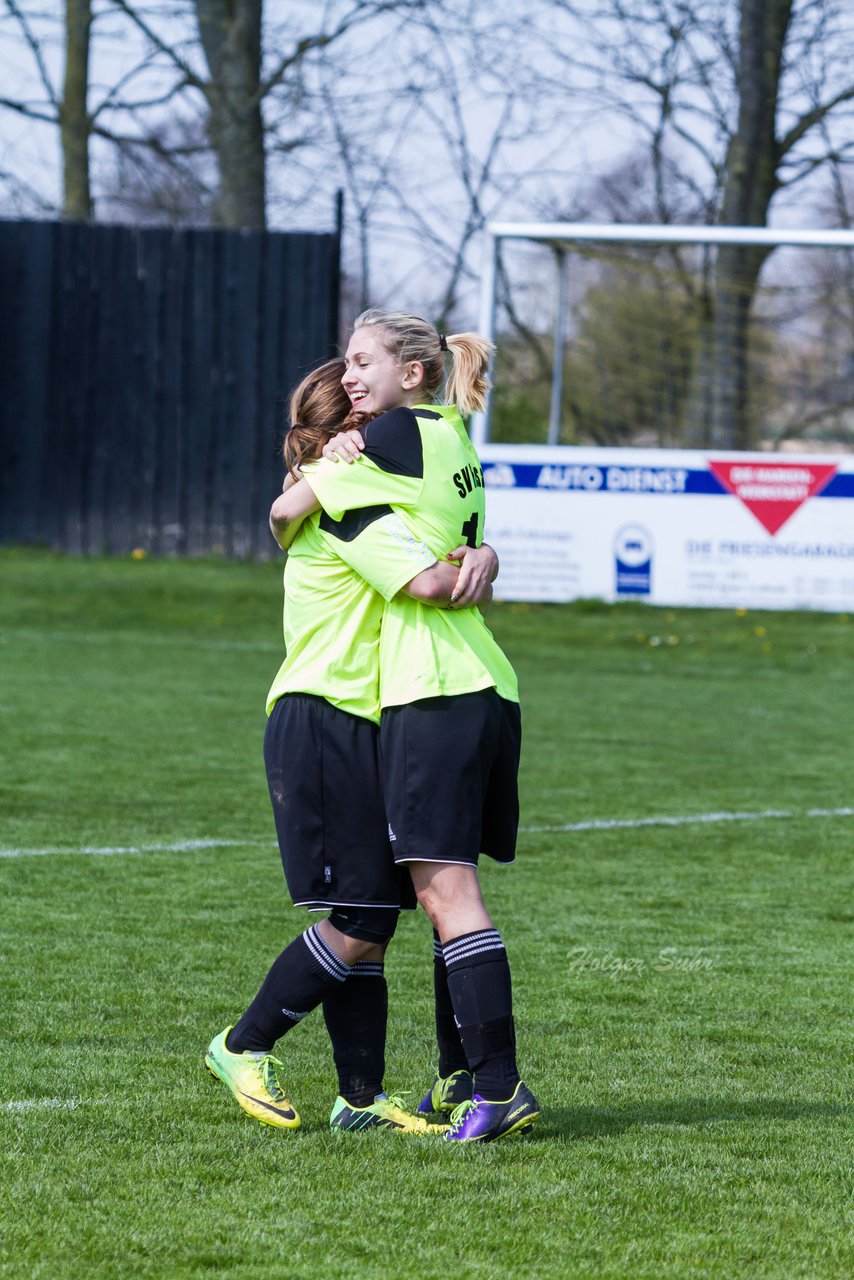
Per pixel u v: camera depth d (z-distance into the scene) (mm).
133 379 78688
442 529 11852
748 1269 9305
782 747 37688
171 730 37125
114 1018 15312
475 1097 11797
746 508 66312
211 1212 10102
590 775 32875
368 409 12484
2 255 78250
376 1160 11219
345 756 11703
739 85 87750
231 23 87688
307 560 12078
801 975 17750
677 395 80562
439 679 11531
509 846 12305
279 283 77812
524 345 83250
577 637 60812
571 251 76250
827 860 24781
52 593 66625
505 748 12023
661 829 27141
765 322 80562
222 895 21188
